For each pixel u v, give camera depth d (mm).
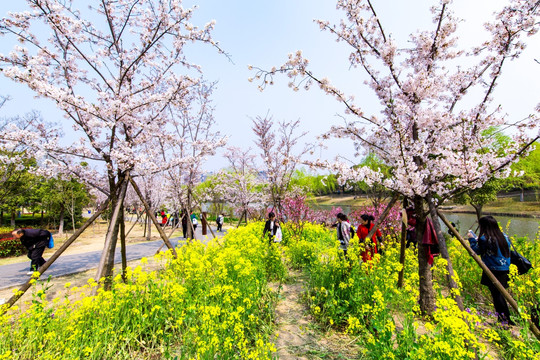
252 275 4328
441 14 4094
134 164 5559
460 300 3240
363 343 3102
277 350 3266
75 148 5297
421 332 3533
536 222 18422
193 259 4477
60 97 4375
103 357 2877
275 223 8234
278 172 10633
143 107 5605
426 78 3746
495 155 3840
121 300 3475
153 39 5633
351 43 4285
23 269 8117
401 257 4805
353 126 4691
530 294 3951
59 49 5492
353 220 11234
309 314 4188
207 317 2801
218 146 7191
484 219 4168
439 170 4043
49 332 2898
